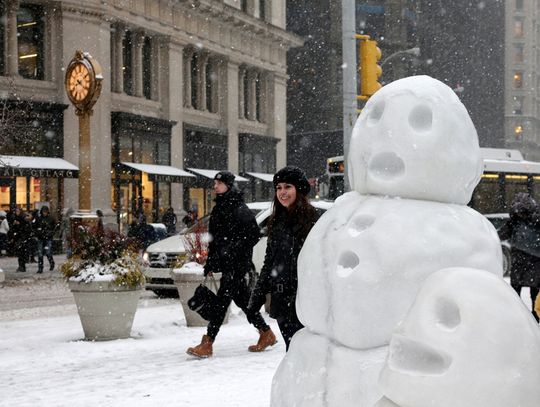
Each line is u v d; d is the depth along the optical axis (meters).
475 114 85.69
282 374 3.23
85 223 19.91
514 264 10.97
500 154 23.03
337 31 61.72
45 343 9.30
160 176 37.28
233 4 45.53
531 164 23.12
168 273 14.43
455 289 1.76
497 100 91.88
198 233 10.93
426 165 2.96
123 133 36.44
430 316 1.77
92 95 20.22
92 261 9.46
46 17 33.75
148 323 10.95
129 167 36.00
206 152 43.38
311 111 62.66
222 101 45.34
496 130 91.56
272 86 50.06
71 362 7.94
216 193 8.03
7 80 31.80
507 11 96.69
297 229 5.70
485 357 1.67
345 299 2.90
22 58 33.47
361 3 63.41
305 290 3.15
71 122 33.72
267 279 6.16
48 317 12.40
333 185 23.30
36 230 22.72
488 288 1.75
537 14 100.62
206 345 7.93
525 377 1.66
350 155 3.21
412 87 3.05
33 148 32.56
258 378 6.59
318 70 62.44
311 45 62.66
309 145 62.62
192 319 10.55
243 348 8.59
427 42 71.75
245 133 46.59
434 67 73.69
